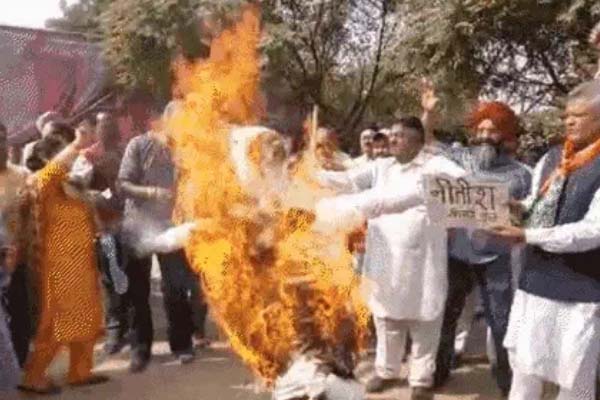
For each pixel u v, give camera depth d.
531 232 3.76
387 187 5.11
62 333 5.92
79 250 5.93
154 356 7.07
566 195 3.82
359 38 17.97
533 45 11.81
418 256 5.52
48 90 12.38
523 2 11.32
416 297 5.54
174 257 6.52
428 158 5.21
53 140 6.03
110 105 13.19
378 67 17.16
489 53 12.12
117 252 6.46
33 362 5.96
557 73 12.15
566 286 3.81
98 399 5.94
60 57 12.70
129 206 5.90
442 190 3.83
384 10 17.05
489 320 5.61
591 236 3.70
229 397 5.83
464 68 12.00
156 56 13.16
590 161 3.81
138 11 13.30
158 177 5.78
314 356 2.99
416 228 5.52
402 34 13.36
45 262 5.84
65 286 5.89
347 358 3.05
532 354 3.89
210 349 7.21
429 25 12.05
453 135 8.25
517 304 4.03
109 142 6.52
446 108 11.95
